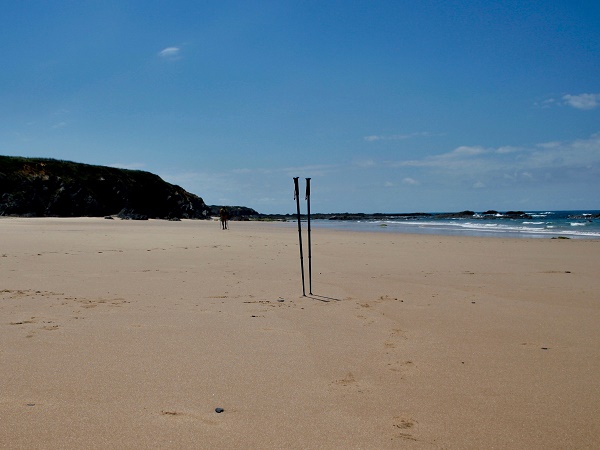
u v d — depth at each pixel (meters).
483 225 45.50
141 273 9.50
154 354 4.39
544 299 7.17
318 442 2.80
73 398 3.38
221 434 2.88
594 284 8.59
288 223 61.12
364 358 4.36
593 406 3.31
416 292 7.73
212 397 3.43
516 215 98.88
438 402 3.38
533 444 2.80
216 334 5.10
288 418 3.11
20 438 2.79
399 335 5.16
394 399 3.43
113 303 6.62
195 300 6.93
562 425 3.04
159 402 3.33
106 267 10.25
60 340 4.79
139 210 72.31
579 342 4.88
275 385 3.68
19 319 5.62
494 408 3.29
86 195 63.50
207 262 11.52
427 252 14.91
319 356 4.40
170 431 2.91
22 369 3.94
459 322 5.73
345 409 3.26
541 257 13.36
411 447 2.75
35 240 16.78
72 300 6.77
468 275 9.73
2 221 37.47
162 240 18.64
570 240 21.06
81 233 21.69
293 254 13.95
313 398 3.44
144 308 6.33
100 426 2.96
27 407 3.22
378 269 10.60
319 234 27.02
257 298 7.16
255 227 41.03
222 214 34.47
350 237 23.70
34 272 9.34
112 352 4.43
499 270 10.52
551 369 4.07
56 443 2.74
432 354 4.48
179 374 3.88
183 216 77.81
